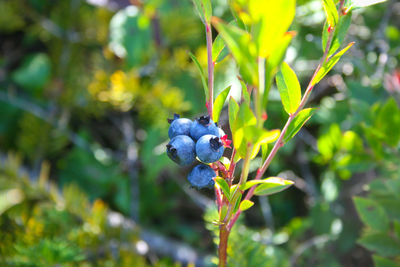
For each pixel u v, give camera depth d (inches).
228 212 8.5
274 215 21.6
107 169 21.2
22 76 22.4
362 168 13.7
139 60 20.3
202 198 20.2
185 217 21.7
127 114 22.2
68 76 22.0
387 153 13.3
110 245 13.7
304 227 18.7
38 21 22.7
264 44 6.9
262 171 8.6
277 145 8.4
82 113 22.0
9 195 15.4
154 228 20.4
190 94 20.3
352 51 19.8
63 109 21.6
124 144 22.2
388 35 18.7
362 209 11.9
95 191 20.8
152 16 19.9
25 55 23.9
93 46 22.9
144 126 22.2
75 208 14.6
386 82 16.8
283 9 6.7
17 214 15.0
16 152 22.1
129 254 13.0
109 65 21.1
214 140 8.3
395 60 19.4
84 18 22.2
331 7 8.0
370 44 19.7
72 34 22.4
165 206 20.9
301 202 21.8
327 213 18.9
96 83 20.3
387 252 11.7
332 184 18.8
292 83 8.2
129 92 19.1
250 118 7.5
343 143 13.8
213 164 8.6
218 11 18.9
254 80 7.0
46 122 20.9
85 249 13.4
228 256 11.1
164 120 19.6
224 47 8.8
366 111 13.4
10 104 22.5
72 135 21.7
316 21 18.7
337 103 19.7
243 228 12.1
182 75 20.5
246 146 7.8
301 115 8.6
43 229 13.6
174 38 20.3
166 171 21.0
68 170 21.3
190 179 8.6
